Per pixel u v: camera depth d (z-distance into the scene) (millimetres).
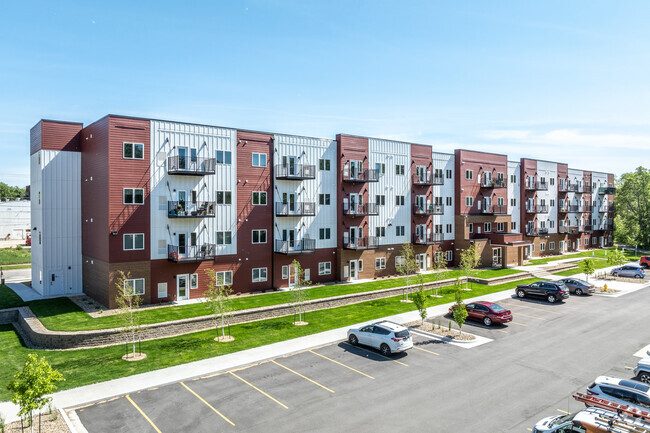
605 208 75062
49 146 32625
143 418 14539
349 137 39875
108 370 18922
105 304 28844
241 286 33844
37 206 34031
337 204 39688
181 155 31125
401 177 44219
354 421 14359
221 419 14477
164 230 30375
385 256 42750
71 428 13719
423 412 15016
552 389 17016
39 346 22812
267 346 22281
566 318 28375
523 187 58531
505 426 14039
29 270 48594
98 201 30109
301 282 30188
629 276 45062
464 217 48938
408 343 20953
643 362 17828
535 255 59844
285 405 15555
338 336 24094
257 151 34688
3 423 13516
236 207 33562
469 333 24891
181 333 24953
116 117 28562
